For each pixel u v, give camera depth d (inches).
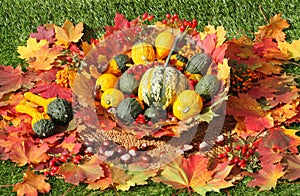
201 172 77.8
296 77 90.0
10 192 79.0
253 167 79.0
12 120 85.9
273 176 77.8
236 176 78.7
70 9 100.0
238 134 83.0
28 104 86.6
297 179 78.4
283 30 97.5
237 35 97.0
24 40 98.3
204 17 99.0
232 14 98.9
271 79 88.5
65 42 95.0
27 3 100.8
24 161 80.7
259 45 94.3
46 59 92.1
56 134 83.7
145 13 94.0
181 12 99.3
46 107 85.5
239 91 86.9
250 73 87.8
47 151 81.9
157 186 78.3
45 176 79.7
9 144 82.3
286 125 84.6
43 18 99.9
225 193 77.3
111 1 100.0
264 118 83.5
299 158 80.0
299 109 86.0
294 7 99.3
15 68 92.3
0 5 100.6
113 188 78.4
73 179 78.0
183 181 77.4
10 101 88.0
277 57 92.6
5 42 98.4
